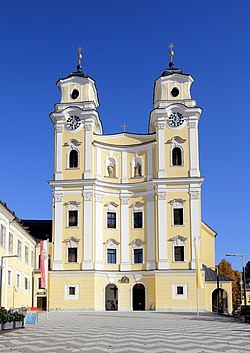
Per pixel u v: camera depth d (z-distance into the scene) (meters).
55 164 71.50
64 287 67.81
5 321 30.72
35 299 77.31
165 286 67.19
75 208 69.94
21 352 19.27
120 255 70.56
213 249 77.56
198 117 72.19
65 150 71.62
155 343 22.62
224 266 109.31
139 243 70.38
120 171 73.00
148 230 70.31
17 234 61.31
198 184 69.38
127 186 72.19
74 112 72.31
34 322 38.31
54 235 69.50
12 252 57.88
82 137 71.75
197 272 52.00
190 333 28.55
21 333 28.56
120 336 26.42
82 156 71.25
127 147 73.31
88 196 69.94
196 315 54.72
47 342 23.19
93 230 69.25
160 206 69.50
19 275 62.94
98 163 72.38
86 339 24.67
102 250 70.06
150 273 68.44
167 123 71.75
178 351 19.50
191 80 74.19
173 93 73.44
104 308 68.31
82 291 67.50
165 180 69.69
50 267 70.88
